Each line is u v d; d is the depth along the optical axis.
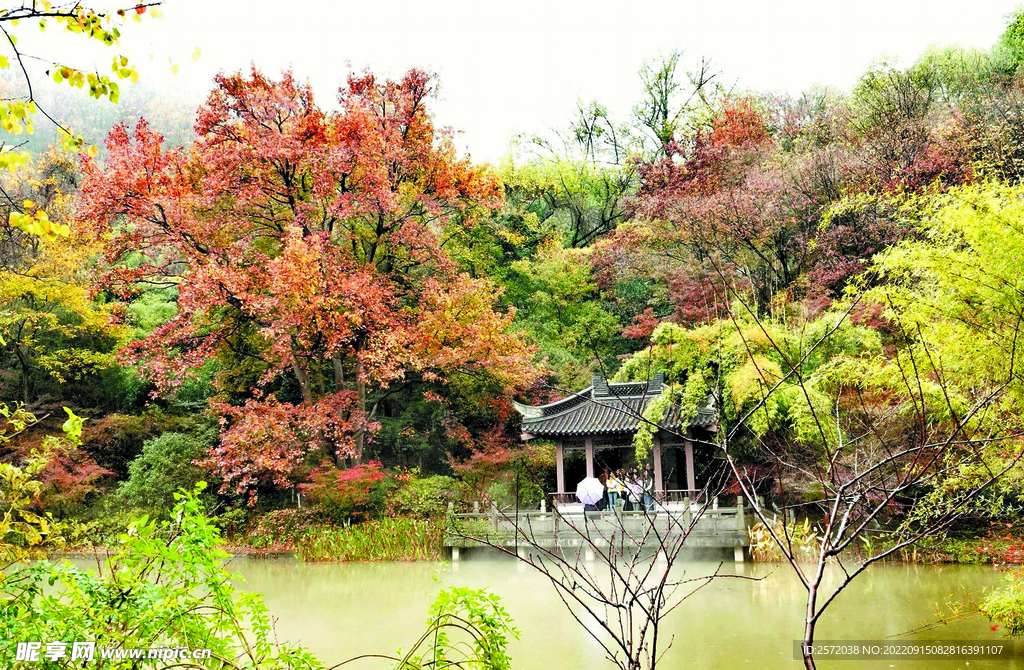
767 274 25.17
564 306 32.34
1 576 4.56
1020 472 8.02
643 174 33.31
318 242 21.45
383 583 16.66
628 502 18.33
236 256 22.27
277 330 21.11
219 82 23.20
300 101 24.14
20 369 26.28
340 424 22.25
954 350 8.98
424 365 23.03
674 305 27.05
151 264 24.83
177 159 23.83
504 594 14.56
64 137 4.46
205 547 4.72
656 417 18.91
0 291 22.56
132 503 22.61
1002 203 9.19
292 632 11.73
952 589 13.38
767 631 11.02
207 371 28.03
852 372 11.66
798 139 28.27
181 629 4.63
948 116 23.02
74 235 22.95
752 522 17.42
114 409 27.45
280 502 25.06
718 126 32.78
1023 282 8.38
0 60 4.23
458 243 31.86
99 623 4.39
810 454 17.25
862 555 16.33
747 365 17.12
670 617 12.09
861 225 22.22
